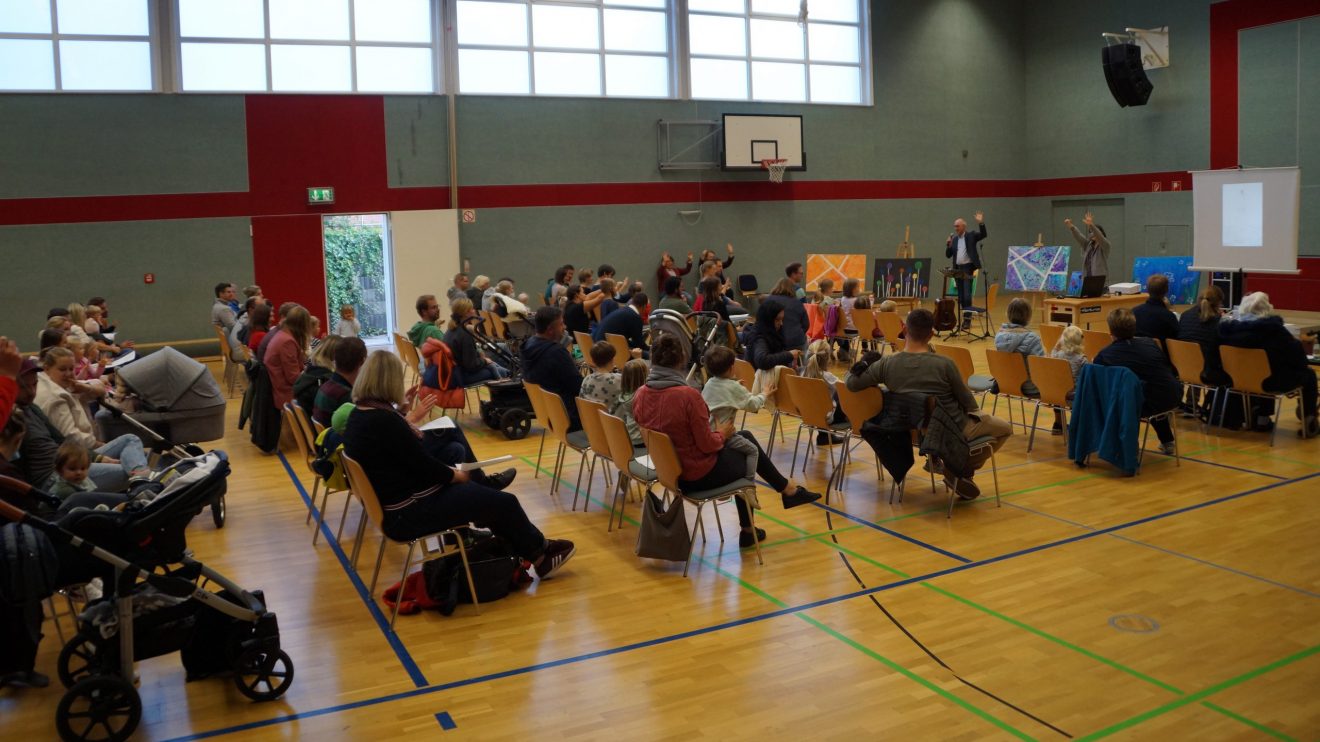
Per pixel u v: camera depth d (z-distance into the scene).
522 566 5.04
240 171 14.41
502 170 16.02
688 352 9.02
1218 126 17.17
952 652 4.10
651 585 5.00
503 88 15.98
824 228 18.78
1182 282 15.59
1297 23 15.82
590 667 4.07
